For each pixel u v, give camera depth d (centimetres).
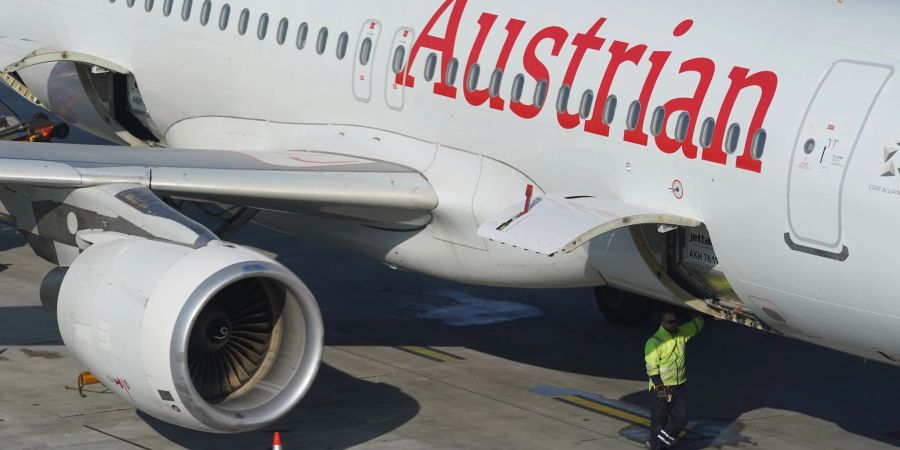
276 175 2827
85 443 2530
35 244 2786
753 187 2416
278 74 3284
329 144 3153
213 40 3419
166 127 3653
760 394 3020
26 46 3775
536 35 2789
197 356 2431
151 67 3575
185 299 2275
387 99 3047
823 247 2342
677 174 2531
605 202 2623
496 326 3466
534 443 2625
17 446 2495
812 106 2356
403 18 3047
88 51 3694
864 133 2286
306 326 2423
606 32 2688
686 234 2623
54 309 2656
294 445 2567
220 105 3450
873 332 2372
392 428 2677
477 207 2853
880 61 2325
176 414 2327
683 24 2597
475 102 2864
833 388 3088
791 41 2442
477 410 2809
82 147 2845
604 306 3519
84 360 2455
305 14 3244
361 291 3741
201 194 2745
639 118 2583
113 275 2389
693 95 2509
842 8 2453
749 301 2566
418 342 3297
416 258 3039
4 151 2708
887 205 2245
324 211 2902
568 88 2705
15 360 3003
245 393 2425
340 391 2902
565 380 3044
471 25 2908
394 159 3012
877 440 2745
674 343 2567
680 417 2592
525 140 2784
